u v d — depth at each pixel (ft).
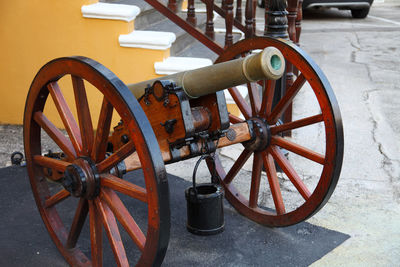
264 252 7.71
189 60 12.71
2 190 9.92
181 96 6.57
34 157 7.45
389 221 8.66
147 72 12.50
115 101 5.54
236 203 8.89
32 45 13.17
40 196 7.61
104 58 12.69
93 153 6.25
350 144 12.17
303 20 33.24
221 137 7.40
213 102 7.06
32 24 12.98
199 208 8.00
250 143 8.15
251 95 8.37
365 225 8.54
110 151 7.82
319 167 11.07
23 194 9.78
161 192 5.35
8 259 7.54
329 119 7.13
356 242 8.00
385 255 7.62
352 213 8.96
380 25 30.99
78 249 7.44
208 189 8.30
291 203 9.41
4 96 13.93
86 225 8.63
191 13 12.90
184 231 8.36
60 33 12.84
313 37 26.48
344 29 29.30
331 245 7.90
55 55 13.10
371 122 13.70
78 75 6.01
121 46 12.47
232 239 8.09
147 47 12.29
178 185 10.16
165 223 5.46
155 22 15.46
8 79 13.73
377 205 9.23
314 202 7.51
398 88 16.90
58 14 12.69
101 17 12.35
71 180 6.23
